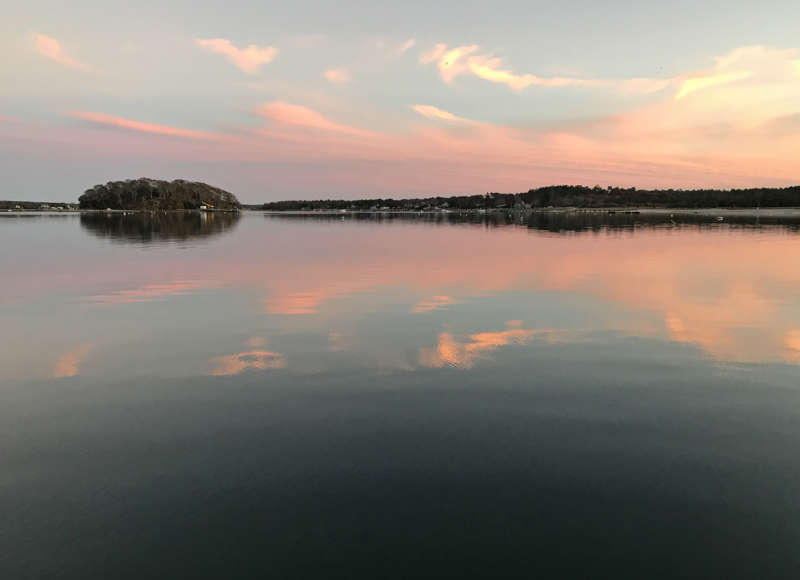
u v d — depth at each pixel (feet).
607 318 38.01
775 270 62.69
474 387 24.09
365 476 16.53
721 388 23.77
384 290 50.80
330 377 25.58
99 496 15.58
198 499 15.40
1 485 16.19
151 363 27.81
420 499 15.35
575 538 13.70
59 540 13.69
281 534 13.89
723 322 36.47
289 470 16.92
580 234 145.07
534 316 38.88
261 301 45.16
